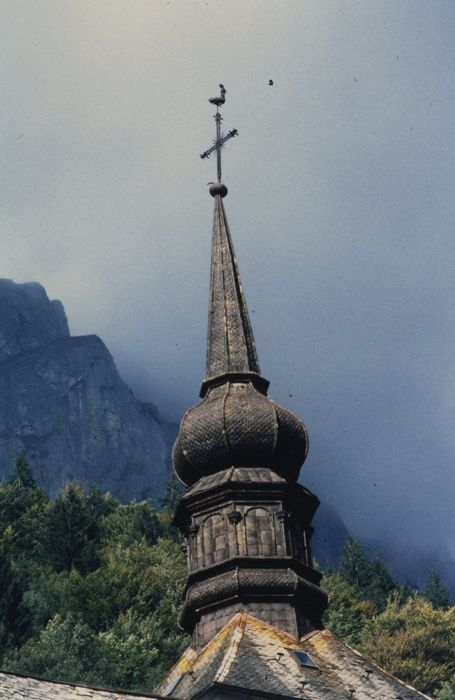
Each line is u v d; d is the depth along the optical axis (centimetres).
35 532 19862
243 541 7144
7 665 13850
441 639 16800
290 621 6931
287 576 7038
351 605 18762
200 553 7231
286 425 7700
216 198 8731
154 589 17650
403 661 16462
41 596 16562
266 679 6406
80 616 16275
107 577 17425
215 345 8088
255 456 7594
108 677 14225
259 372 8025
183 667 6912
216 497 7312
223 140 8925
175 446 7844
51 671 13862
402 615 17862
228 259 8419
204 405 7794
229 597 6981
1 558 15712
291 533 7281
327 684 6519
